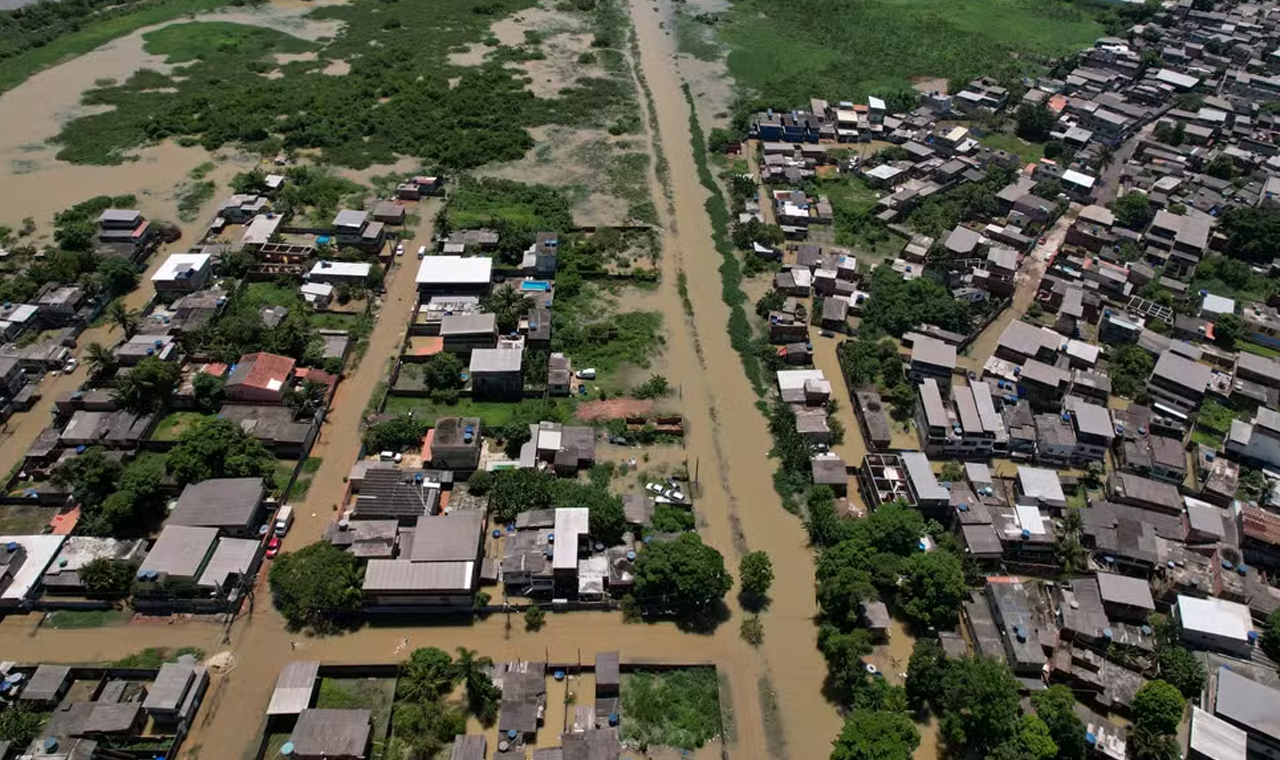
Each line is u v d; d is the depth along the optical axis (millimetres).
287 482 105375
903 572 92938
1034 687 84625
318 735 76500
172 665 82438
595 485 106125
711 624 92188
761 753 80625
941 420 113188
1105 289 148750
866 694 82875
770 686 86562
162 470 101750
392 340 131250
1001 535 99438
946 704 81438
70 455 106562
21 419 114125
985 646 88375
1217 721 81125
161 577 88250
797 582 97438
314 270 141125
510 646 88688
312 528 100312
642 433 114562
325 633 89000
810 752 80938
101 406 112688
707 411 120688
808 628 92500
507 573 92062
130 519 96688
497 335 127812
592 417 118000
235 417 112250
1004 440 113188
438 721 79125
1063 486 110000
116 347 123312
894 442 115812
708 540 101688
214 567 91125
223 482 99750
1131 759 79938
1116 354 132500
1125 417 118625
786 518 105250
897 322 136875
